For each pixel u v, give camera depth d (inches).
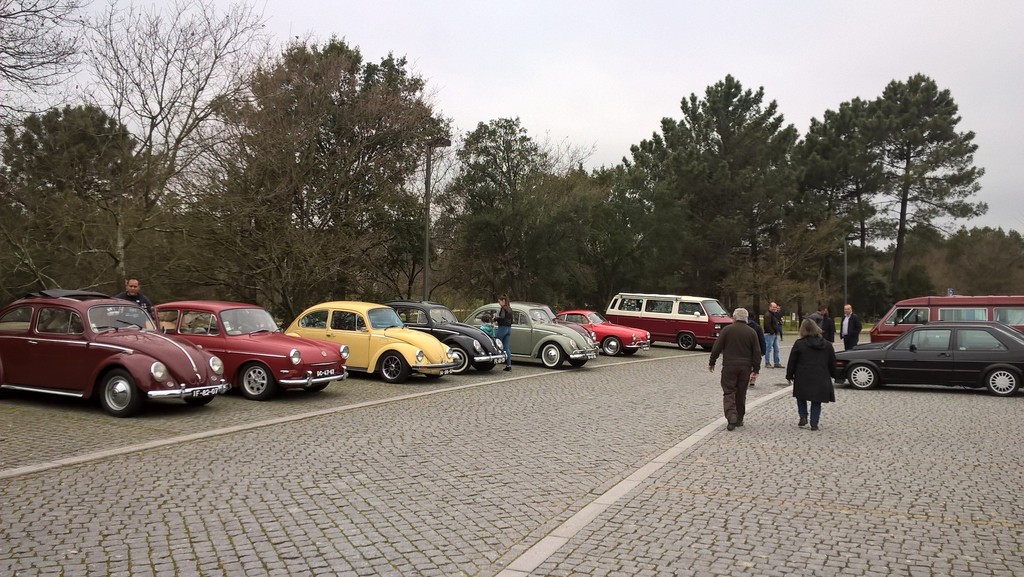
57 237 770.8
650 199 1694.1
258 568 181.9
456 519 227.5
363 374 658.8
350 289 1063.0
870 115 2094.0
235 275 913.5
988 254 2454.5
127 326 433.4
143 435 353.1
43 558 185.3
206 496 246.7
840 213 2060.8
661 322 1128.8
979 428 410.0
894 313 812.0
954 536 215.0
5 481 260.4
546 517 231.9
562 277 1453.0
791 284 1770.4
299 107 949.2
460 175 1424.7
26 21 508.7
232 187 832.9
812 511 240.4
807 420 427.2
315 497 248.7
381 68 1206.3
